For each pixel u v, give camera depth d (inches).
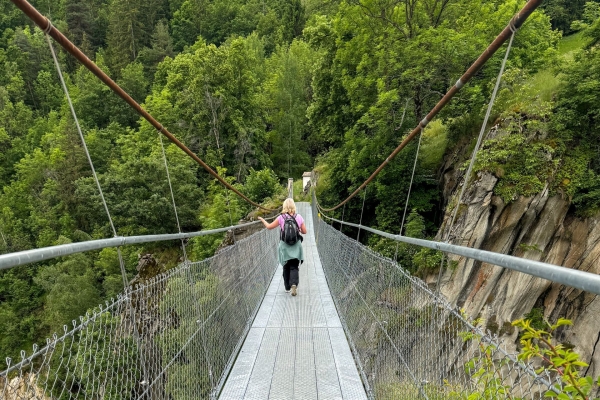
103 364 48.1
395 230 442.9
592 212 252.1
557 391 31.6
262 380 112.3
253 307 173.0
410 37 474.0
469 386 47.8
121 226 887.7
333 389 107.4
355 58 501.7
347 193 613.9
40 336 733.3
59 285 690.2
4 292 817.5
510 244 272.8
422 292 70.2
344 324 156.0
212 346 105.6
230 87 1222.3
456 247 53.0
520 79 335.6
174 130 1207.6
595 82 256.4
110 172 949.8
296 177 1509.6
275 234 323.3
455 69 412.2
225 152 1217.4
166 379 71.2
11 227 1061.8
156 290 70.5
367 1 474.9
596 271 242.7
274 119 1563.7
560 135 275.0
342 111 595.5
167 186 900.6
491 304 251.9
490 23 416.5
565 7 880.9
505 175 280.5
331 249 244.4
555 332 228.5
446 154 433.1
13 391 31.5
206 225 730.8
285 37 2187.5
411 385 72.8
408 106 466.0
